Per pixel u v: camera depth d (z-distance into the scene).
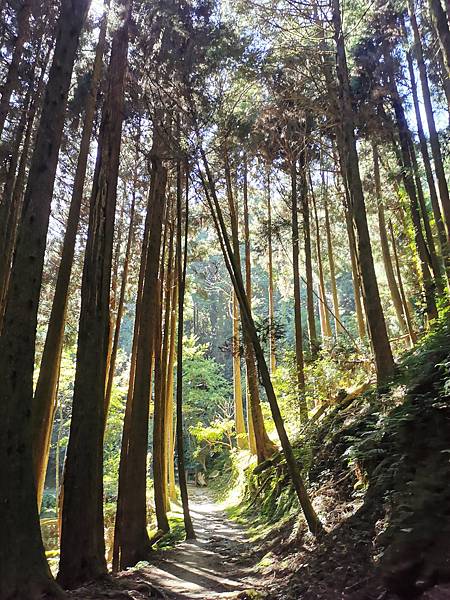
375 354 8.39
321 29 10.30
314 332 14.29
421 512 4.03
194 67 10.15
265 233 16.78
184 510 10.66
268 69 11.95
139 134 11.79
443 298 9.20
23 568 4.29
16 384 4.62
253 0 11.22
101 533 6.66
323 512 7.04
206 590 6.17
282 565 6.56
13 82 8.84
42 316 17.14
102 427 6.87
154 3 9.21
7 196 9.37
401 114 12.14
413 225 12.90
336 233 21.30
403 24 11.21
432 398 5.50
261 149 14.48
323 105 12.46
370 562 4.55
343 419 9.55
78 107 10.84
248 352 14.60
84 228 14.84
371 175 16.42
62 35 5.73
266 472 13.90
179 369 10.61
